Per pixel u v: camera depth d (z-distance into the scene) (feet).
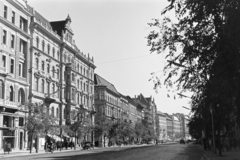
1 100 141.49
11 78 153.99
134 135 349.41
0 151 139.95
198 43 42.16
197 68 44.70
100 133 257.34
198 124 165.99
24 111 157.79
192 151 152.76
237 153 120.88
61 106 213.87
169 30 44.93
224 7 37.70
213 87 43.73
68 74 225.76
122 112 362.94
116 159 87.35
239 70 40.91
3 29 151.43
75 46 250.16
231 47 38.09
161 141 523.70
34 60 179.73
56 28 230.07
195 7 40.88
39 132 144.56
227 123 115.24
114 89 383.24
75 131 200.13
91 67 288.92
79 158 90.89
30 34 178.19
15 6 163.12
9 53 154.61
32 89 175.52
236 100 44.60
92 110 260.21
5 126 147.54
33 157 98.78
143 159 88.53
